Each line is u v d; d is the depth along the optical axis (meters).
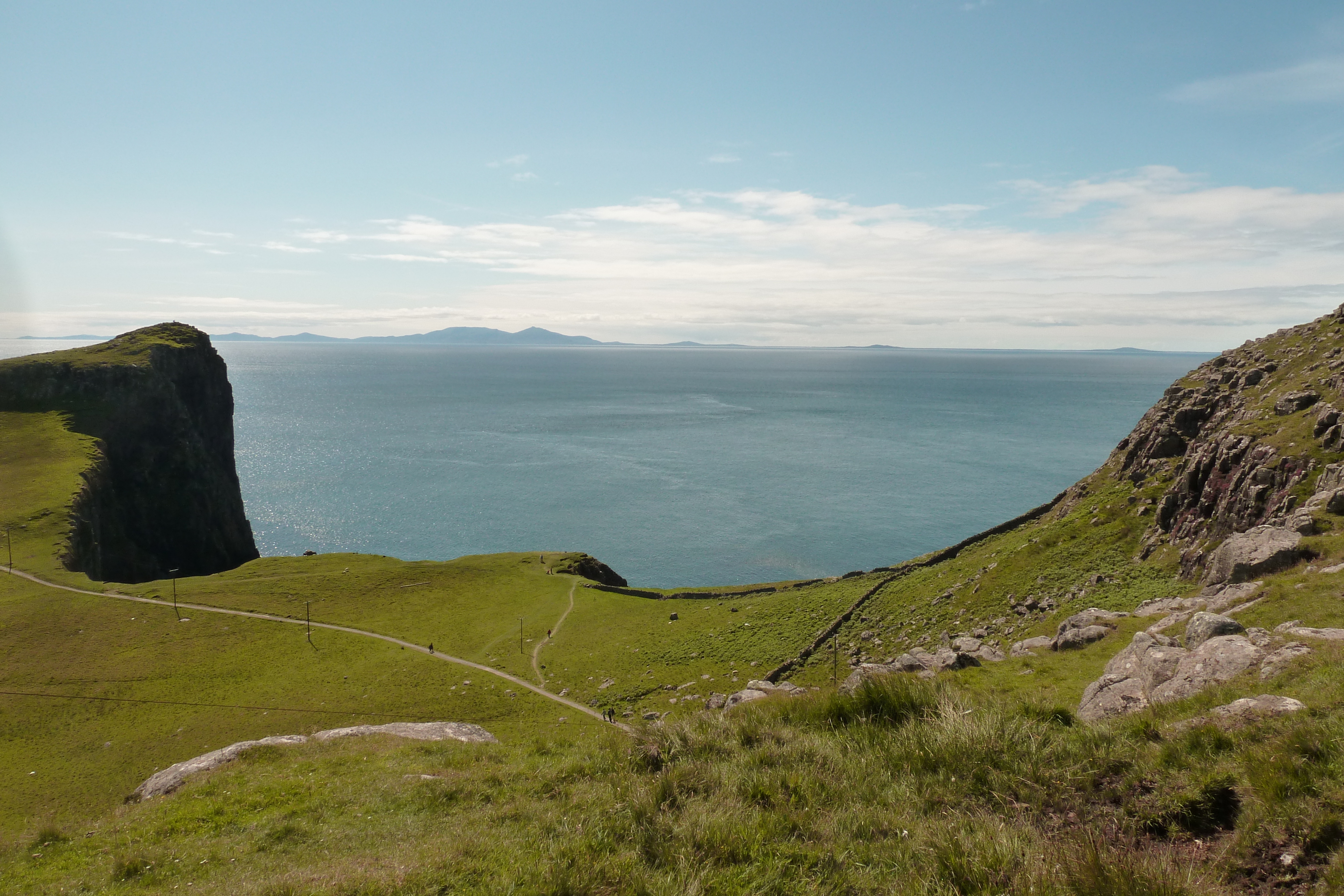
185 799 19.05
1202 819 9.59
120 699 75.06
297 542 179.62
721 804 11.24
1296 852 8.24
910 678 15.76
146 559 148.75
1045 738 12.34
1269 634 19.95
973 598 65.44
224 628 96.50
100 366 166.12
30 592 99.38
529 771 16.28
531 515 194.38
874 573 101.62
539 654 91.56
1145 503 66.12
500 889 9.51
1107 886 7.65
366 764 20.41
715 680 73.94
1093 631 31.70
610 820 11.28
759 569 154.75
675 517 190.25
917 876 8.76
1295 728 10.45
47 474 134.25
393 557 146.38
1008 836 9.23
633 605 110.12
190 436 174.12
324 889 10.21
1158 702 16.34
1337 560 27.64
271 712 73.62
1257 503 45.25
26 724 68.88
